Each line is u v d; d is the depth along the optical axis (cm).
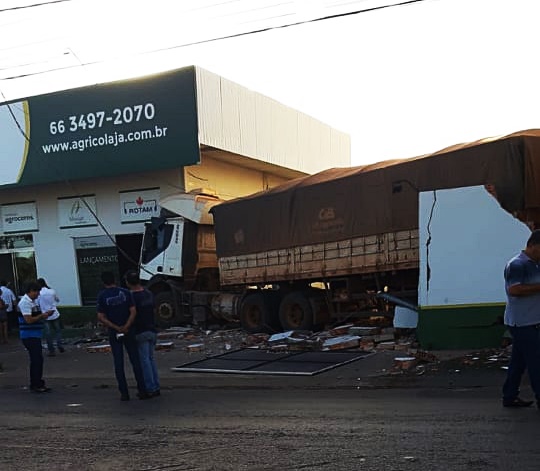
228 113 1872
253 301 1518
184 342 1459
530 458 493
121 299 876
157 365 1195
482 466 481
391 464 500
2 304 1773
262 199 1485
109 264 1967
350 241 1323
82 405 863
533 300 643
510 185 1045
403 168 1224
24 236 2102
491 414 653
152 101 1744
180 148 1716
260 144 2064
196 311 1634
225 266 1571
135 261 1941
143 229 1909
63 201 2028
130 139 1772
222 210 1566
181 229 1650
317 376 988
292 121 2311
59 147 1864
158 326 1677
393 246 1247
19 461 573
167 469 523
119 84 1780
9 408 870
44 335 1487
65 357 1397
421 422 635
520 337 649
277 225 1458
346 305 1405
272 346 1266
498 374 889
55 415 796
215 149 1827
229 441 602
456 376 902
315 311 1414
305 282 1456
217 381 1016
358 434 599
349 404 762
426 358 1000
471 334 1055
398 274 1280
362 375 968
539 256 646
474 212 1072
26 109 1909
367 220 1291
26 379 1177
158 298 1678
